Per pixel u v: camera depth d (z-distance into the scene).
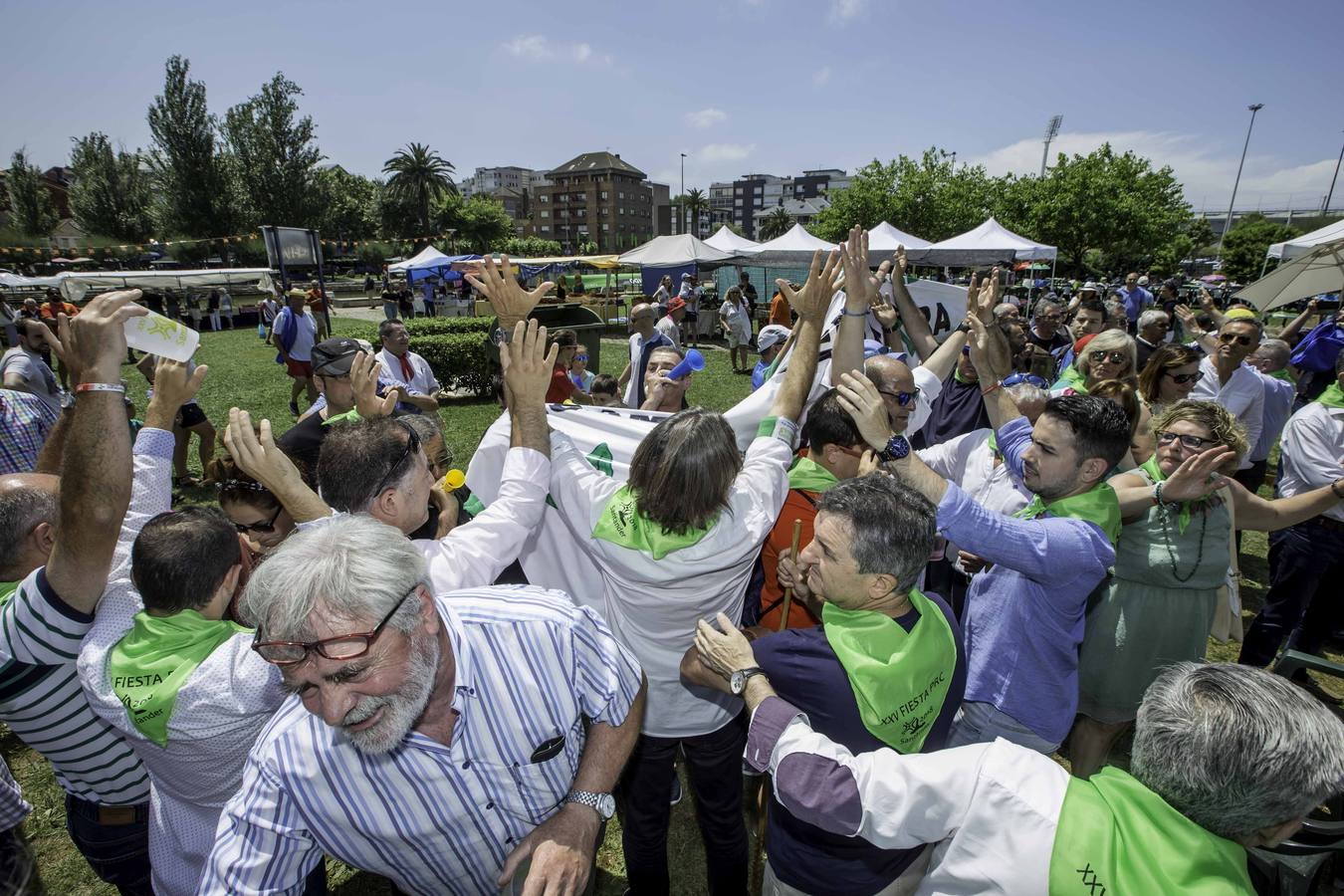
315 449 3.42
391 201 71.25
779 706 1.47
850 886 1.52
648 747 2.02
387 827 1.33
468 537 1.79
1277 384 4.73
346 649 1.09
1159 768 1.06
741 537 1.85
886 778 1.22
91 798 1.83
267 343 19.09
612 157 120.62
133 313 1.55
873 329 5.05
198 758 1.58
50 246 36.12
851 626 1.54
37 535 1.83
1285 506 2.64
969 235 15.57
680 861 2.82
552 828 1.38
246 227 41.94
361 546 1.15
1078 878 1.02
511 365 1.89
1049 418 2.02
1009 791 1.11
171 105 39.62
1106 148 32.62
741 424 3.04
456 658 1.33
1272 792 0.96
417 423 2.72
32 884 1.18
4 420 4.12
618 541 1.83
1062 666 1.99
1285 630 3.53
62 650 1.62
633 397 6.01
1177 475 2.16
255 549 2.32
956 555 3.14
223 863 1.28
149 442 1.98
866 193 35.97
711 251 18.14
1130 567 2.42
